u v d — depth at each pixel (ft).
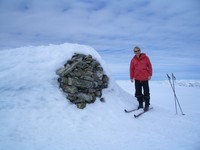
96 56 28.53
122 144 17.46
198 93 99.55
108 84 27.63
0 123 18.20
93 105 23.81
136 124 22.27
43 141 16.80
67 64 25.41
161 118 25.48
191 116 29.55
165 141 18.65
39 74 24.80
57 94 23.38
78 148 16.12
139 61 26.81
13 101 21.30
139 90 27.04
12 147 15.24
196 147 17.43
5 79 23.53
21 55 27.22
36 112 20.52
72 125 19.88
